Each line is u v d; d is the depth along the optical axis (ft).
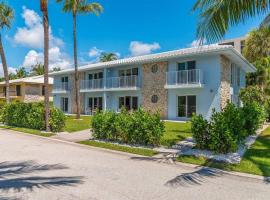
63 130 52.37
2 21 86.69
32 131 51.60
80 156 29.25
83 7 79.30
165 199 16.37
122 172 22.47
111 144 36.40
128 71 88.84
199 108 70.18
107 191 17.61
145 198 16.48
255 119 44.29
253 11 24.95
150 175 21.67
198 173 22.50
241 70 88.07
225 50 62.85
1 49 87.81
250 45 95.61
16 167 23.76
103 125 40.04
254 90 79.15
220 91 66.90
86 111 104.94
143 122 35.45
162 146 34.63
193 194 17.31
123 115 39.37
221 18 25.41
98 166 24.56
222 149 29.78
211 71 68.39
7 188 17.87
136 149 32.86
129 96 88.02
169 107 76.13
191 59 71.67
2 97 157.99
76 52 80.59
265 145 35.09
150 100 80.89
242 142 33.27
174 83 73.10
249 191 18.01
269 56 92.99
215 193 17.54
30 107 58.08
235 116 32.63
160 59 74.64
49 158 27.91
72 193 17.07
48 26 49.93
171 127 54.70
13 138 44.11
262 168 23.79
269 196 17.06
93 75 102.47
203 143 31.68
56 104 121.19
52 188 17.97
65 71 107.76
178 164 25.71
